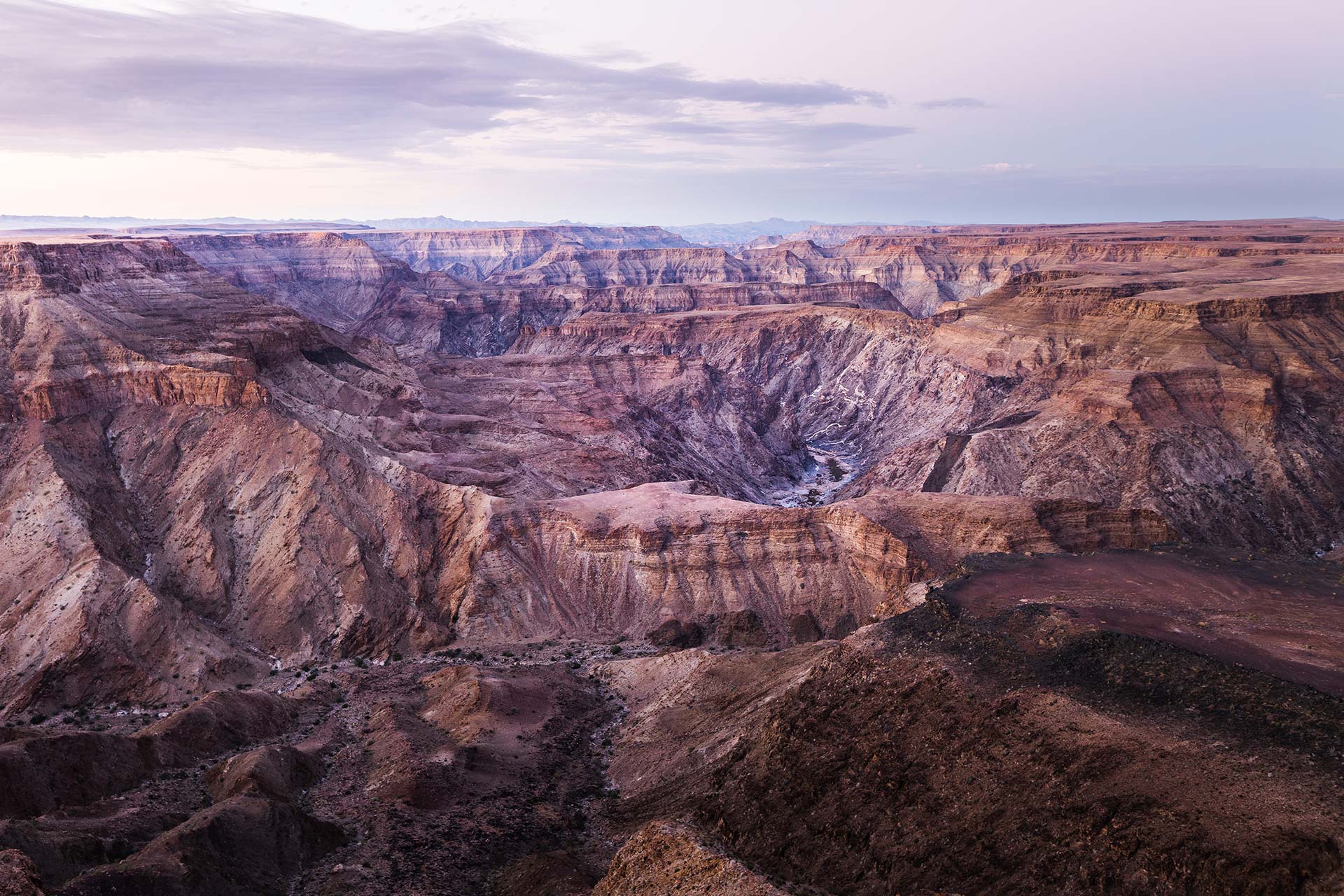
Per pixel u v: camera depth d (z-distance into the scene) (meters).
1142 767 38.84
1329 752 36.78
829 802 46.59
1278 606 54.22
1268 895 32.19
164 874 46.88
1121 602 55.06
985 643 50.69
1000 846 39.38
